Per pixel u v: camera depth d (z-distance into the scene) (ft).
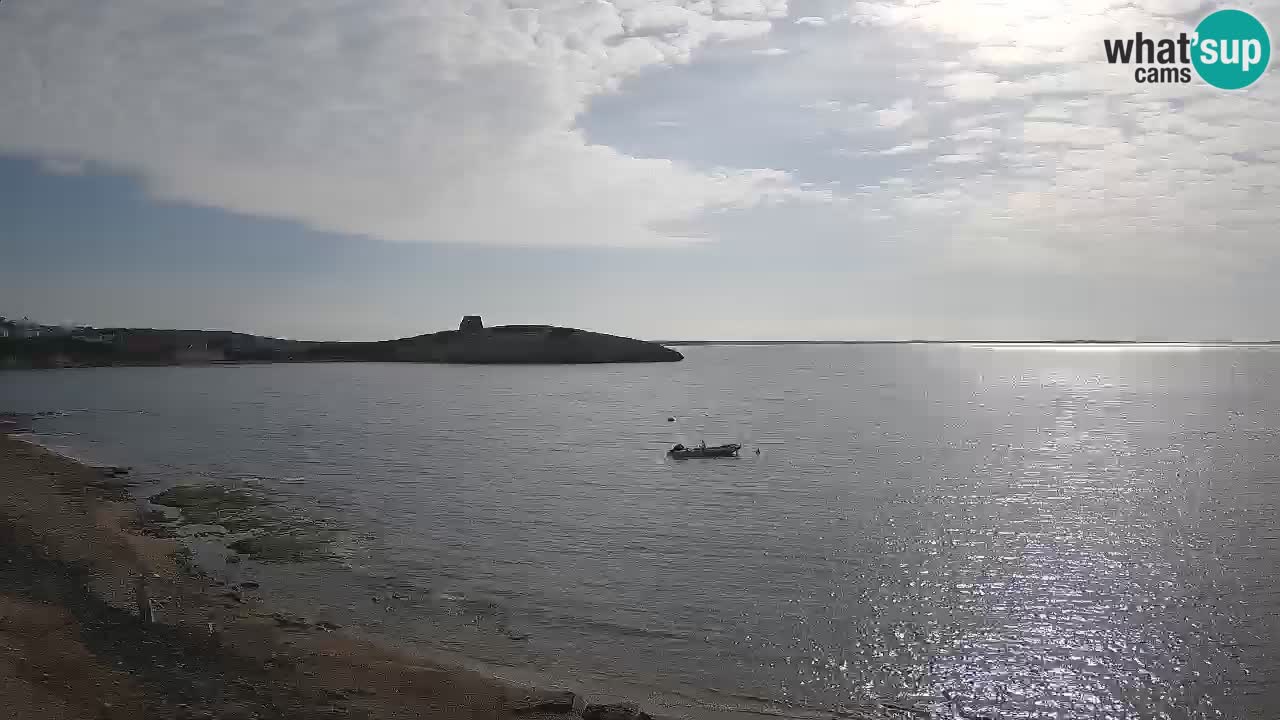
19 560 73.15
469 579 83.76
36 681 45.98
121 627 58.80
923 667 61.98
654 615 73.05
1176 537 103.35
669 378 604.49
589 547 97.71
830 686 58.39
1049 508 123.65
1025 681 59.21
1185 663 62.49
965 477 156.25
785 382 558.15
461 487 142.10
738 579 84.07
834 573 86.43
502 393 435.53
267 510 117.80
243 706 47.78
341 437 226.79
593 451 197.57
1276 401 369.30
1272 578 84.12
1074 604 76.13
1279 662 62.34
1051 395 419.95
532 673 60.03
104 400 378.12
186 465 168.14
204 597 72.74
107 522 102.83
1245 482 149.28
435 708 51.13
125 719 43.39
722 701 55.88
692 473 161.38
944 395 425.28
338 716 48.39
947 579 84.23
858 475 159.43
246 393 433.89
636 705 54.75
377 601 76.13
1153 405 351.87
